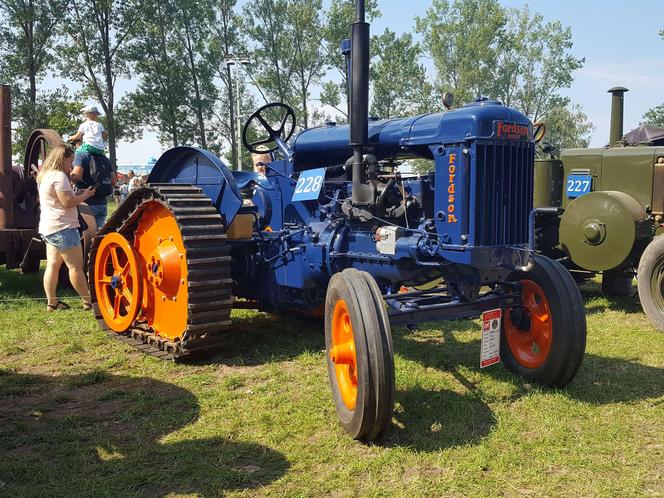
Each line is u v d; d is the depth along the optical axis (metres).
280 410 3.41
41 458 2.85
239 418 3.30
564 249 6.46
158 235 4.50
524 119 3.46
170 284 4.32
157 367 4.18
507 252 3.40
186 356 4.27
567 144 53.84
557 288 3.60
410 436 3.06
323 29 41.97
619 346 4.73
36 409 3.44
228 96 42.75
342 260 4.02
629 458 2.82
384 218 3.81
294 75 43.78
